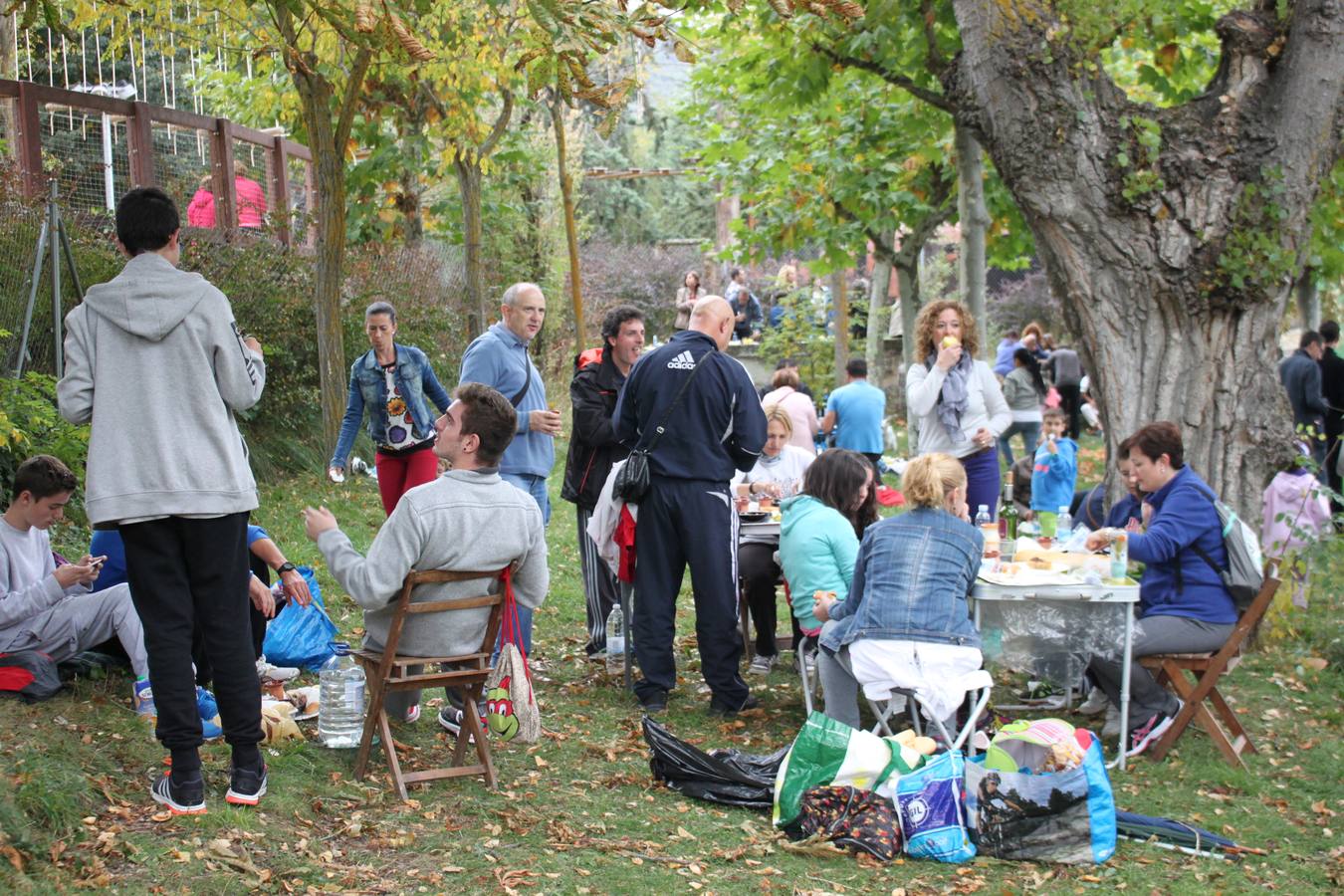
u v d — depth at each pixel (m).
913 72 10.37
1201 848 4.83
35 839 3.81
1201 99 7.49
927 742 4.95
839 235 15.07
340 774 4.83
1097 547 5.93
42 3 5.30
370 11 4.23
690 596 9.19
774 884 4.27
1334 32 7.18
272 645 5.93
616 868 4.30
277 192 14.20
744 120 15.33
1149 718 5.89
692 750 5.19
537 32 4.45
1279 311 7.57
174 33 11.34
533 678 6.72
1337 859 4.75
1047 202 7.47
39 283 8.40
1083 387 20.02
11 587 5.17
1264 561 6.17
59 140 11.04
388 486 7.96
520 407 6.75
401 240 16.03
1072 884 4.45
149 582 4.14
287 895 3.85
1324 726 6.37
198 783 4.25
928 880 4.42
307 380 11.68
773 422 7.66
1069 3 7.30
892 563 5.38
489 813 4.67
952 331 7.64
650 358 6.25
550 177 19.58
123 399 4.06
